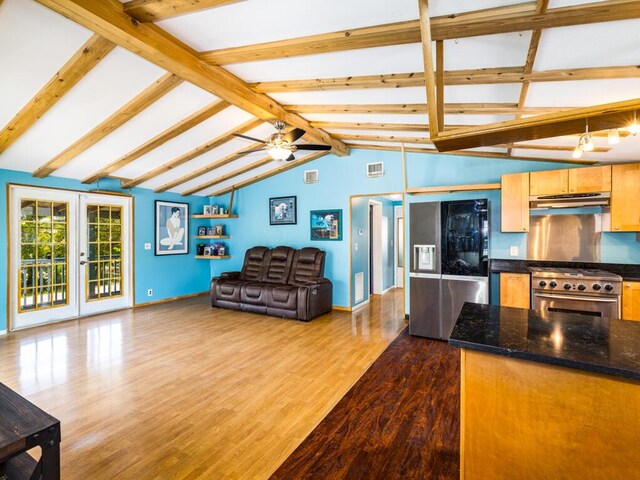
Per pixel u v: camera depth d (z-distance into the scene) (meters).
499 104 2.80
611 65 1.95
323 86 2.99
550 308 3.55
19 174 4.53
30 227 4.67
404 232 5.21
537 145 3.51
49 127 3.56
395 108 3.34
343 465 1.90
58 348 3.81
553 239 4.14
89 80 2.89
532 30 1.70
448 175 4.88
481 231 3.89
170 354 3.63
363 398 2.67
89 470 1.84
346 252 5.79
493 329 1.71
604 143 3.07
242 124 4.29
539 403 1.40
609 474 1.29
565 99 2.47
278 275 5.94
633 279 3.29
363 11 1.93
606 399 1.29
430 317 4.17
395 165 5.33
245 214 7.03
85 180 5.18
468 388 1.54
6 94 2.89
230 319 5.15
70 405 2.54
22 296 4.59
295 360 3.47
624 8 1.45
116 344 3.96
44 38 2.34
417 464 1.91
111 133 3.93
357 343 4.00
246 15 2.06
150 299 6.24
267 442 2.11
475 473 1.51
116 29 2.06
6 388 1.48
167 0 1.93
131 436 2.16
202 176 6.12
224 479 1.79
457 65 2.27
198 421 2.34
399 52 2.33
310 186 6.17
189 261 7.08
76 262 5.19
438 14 1.78
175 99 3.42
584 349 1.41
